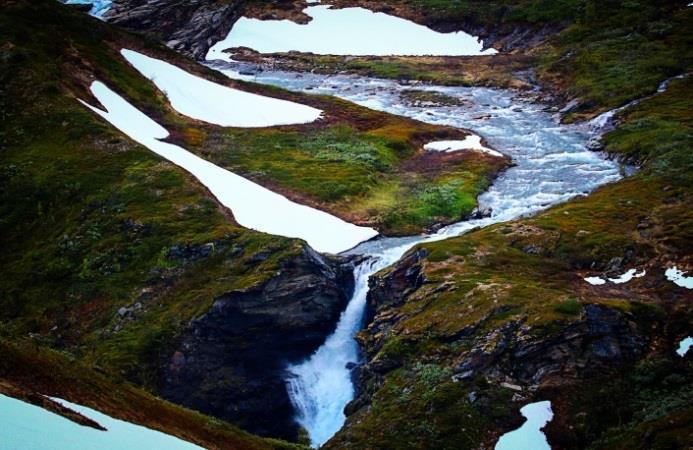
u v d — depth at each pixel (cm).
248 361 6353
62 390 3541
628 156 9294
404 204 8412
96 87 10081
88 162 8394
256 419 6256
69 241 7519
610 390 5134
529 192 8681
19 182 8206
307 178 8875
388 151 9888
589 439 4875
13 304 7075
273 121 10862
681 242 6512
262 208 8062
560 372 5256
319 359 6556
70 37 10881
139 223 7500
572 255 6550
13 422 2917
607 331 5447
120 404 3753
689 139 9119
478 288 5975
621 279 6228
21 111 9100
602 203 7581
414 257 6694
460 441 4916
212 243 7056
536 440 4878
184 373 6231
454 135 10556
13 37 10088
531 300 5712
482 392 5159
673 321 5597
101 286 7025
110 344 6391
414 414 5125
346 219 8038
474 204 8400
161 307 6706
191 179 8219
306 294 6519
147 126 9756
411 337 5703
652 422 4734
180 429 3853
